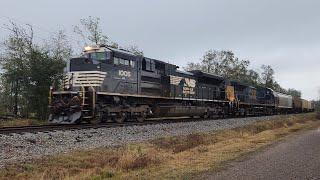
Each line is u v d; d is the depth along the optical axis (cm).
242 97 5138
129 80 2808
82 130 2039
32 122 3084
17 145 1559
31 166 1288
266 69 12344
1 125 2747
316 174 1254
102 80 2544
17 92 4050
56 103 2527
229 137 2600
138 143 1889
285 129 3512
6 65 3988
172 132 2409
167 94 3288
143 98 3012
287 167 1380
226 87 4544
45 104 3847
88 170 1334
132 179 1248
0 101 4509
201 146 2038
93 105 2461
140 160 1488
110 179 1250
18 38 4081
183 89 3572
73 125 2352
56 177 1239
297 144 2152
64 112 2502
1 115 3681
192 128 2714
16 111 4088
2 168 1238
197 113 3816
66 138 1800
